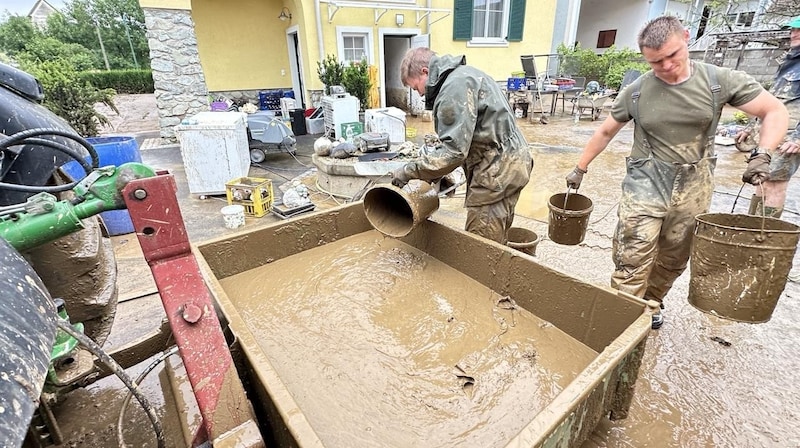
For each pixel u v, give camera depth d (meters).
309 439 0.86
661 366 1.92
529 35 10.08
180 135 4.16
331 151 4.64
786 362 1.94
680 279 2.71
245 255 2.17
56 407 1.73
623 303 1.47
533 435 0.90
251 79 9.42
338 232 2.53
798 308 2.35
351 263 2.29
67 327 0.89
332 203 4.28
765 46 10.25
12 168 1.46
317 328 1.78
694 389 1.78
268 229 2.22
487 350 1.63
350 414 1.35
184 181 5.15
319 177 4.71
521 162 2.13
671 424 1.59
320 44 7.90
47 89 4.73
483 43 9.60
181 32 6.71
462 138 1.88
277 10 9.11
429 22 8.88
